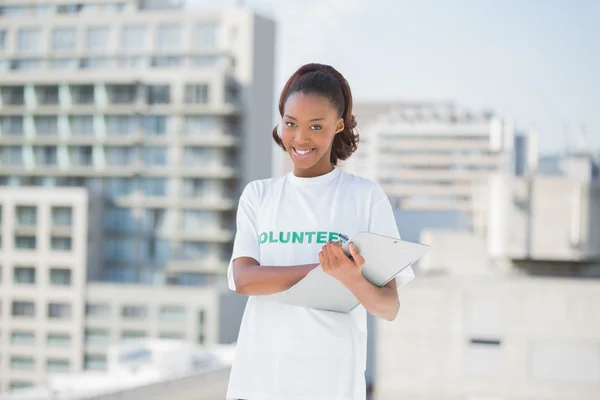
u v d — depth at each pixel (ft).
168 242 147.74
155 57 158.92
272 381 5.15
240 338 5.33
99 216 145.28
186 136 148.15
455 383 42.55
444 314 42.96
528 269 60.59
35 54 163.32
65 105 150.00
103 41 161.07
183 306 131.85
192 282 146.92
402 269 4.69
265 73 160.35
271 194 5.44
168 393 17.30
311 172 5.40
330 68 5.33
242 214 5.50
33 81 149.69
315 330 5.12
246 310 5.39
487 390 42.24
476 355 42.52
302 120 5.00
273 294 5.06
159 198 148.46
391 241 4.40
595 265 59.41
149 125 149.69
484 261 50.85
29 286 139.33
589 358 41.39
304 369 5.10
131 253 148.46
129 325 133.80
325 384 5.09
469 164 253.85
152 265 147.43
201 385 17.81
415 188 255.29
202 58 157.28
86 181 150.92
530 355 41.96
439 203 254.47
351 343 5.17
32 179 152.87
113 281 147.64
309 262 5.23
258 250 5.41
